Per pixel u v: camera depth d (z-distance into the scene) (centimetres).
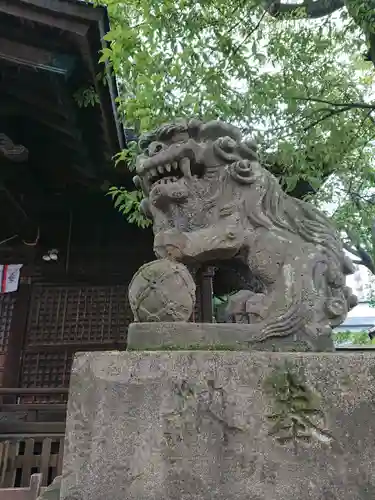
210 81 475
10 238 806
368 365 168
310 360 169
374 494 151
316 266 205
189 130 231
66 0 529
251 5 498
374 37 460
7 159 633
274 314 194
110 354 168
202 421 158
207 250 205
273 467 153
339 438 158
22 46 565
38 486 302
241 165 219
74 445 155
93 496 148
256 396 162
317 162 501
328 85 522
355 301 211
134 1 565
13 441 542
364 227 689
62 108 616
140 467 152
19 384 744
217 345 183
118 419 158
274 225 214
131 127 738
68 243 822
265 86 485
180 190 213
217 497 148
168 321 189
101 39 546
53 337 778
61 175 776
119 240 855
